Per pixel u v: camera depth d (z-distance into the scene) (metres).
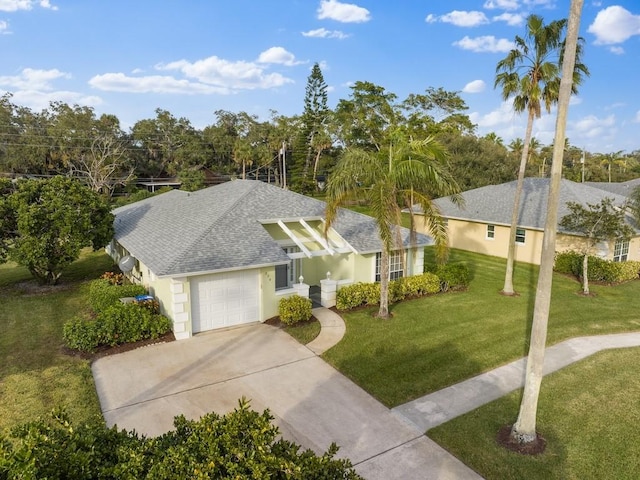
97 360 11.98
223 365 11.85
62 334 13.67
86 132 61.88
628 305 17.89
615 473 7.76
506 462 8.06
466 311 16.64
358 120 57.78
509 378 11.41
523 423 8.56
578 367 12.07
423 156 13.84
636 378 11.43
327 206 14.77
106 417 9.28
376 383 10.97
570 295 19.28
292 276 18.88
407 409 9.87
